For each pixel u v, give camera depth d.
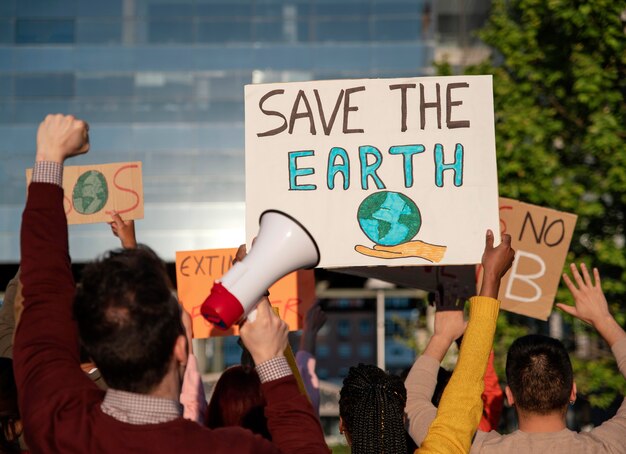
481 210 3.14
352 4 21.80
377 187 3.15
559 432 3.12
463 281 4.08
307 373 4.75
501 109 11.78
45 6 21.84
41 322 2.18
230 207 21.67
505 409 13.66
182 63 21.88
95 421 2.06
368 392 2.94
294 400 2.21
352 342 58.62
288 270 2.47
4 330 3.43
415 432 3.07
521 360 3.19
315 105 3.20
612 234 11.76
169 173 21.70
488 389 3.98
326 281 24.75
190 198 21.67
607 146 10.78
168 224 21.61
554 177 11.52
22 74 21.67
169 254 21.53
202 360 23.78
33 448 2.10
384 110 3.20
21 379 2.15
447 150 3.18
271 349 2.25
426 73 21.56
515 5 12.10
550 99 12.02
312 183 3.16
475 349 2.52
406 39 21.66
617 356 3.30
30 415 2.10
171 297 2.14
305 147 3.18
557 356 3.19
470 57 21.47
